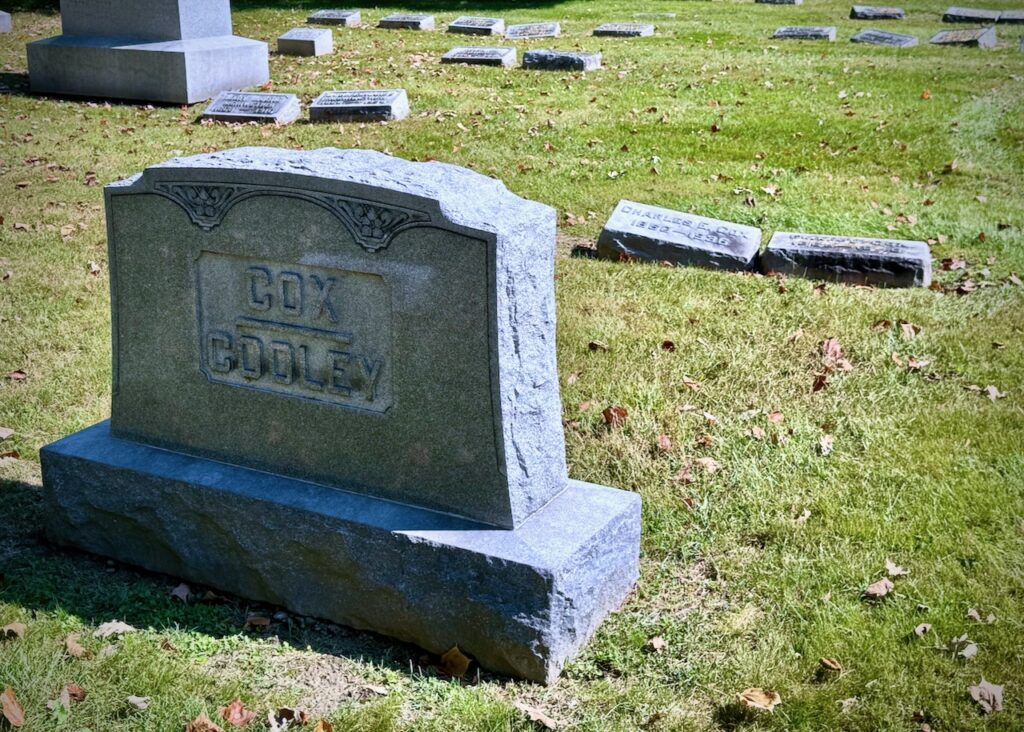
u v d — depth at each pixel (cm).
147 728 367
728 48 1681
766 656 406
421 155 1102
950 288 762
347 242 408
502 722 373
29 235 862
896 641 410
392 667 408
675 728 372
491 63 1570
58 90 1406
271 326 434
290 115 1269
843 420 579
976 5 2241
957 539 474
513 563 386
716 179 1019
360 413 425
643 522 499
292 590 437
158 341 462
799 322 693
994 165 1058
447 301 394
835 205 945
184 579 462
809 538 480
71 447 477
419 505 423
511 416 400
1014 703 377
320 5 2266
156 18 1369
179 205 439
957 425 569
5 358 657
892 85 1366
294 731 369
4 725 364
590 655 411
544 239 408
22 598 440
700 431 569
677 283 763
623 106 1284
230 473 451
